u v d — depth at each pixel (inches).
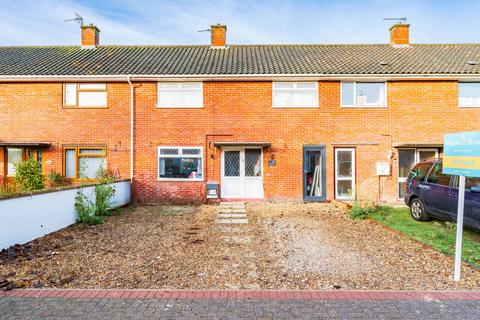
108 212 428.5
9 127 538.9
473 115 532.4
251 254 258.4
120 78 529.3
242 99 536.4
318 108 532.4
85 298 175.0
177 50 660.1
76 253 255.6
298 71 530.9
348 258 248.4
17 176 448.5
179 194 534.0
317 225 365.7
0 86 539.8
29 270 214.8
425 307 167.6
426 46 664.4
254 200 535.2
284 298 177.2
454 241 288.8
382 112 532.4
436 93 532.1
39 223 302.0
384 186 530.3
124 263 233.5
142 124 538.3
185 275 211.5
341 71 529.3
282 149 532.4
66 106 537.6
